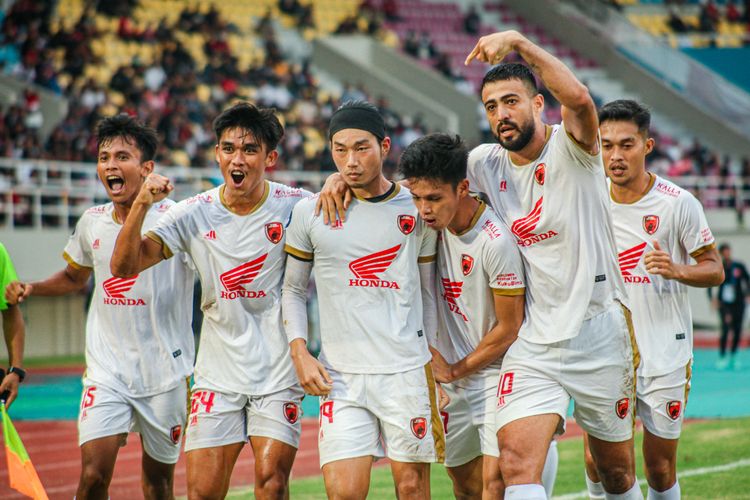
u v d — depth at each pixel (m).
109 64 42.66
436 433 8.33
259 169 8.64
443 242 8.66
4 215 31.19
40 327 32.62
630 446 8.55
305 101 43.09
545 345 8.23
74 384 25.98
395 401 8.20
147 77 40.75
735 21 55.28
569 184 8.09
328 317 8.44
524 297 8.44
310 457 15.36
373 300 8.31
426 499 8.28
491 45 7.56
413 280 8.41
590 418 8.39
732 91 47.75
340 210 8.31
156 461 9.70
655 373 9.91
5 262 9.69
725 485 12.17
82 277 10.11
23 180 31.48
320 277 8.45
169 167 34.47
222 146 8.62
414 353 8.31
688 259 10.16
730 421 17.41
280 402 8.75
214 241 8.80
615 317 8.32
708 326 39.03
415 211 8.39
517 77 7.96
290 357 8.82
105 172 9.41
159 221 8.78
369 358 8.27
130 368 9.48
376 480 13.39
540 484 7.91
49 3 43.22
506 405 8.25
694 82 48.59
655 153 43.78
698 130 48.12
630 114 9.73
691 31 53.97
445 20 53.44
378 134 8.18
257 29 47.59
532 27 54.12
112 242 9.55
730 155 47.41
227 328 8.87
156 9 47.09
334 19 51.94
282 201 8.95
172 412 9.60
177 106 38.06
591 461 10.02
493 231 8.29
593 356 8.22
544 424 8.05
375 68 48.44
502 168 8.48
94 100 38.03
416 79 47.19
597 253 8.23
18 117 34.47
